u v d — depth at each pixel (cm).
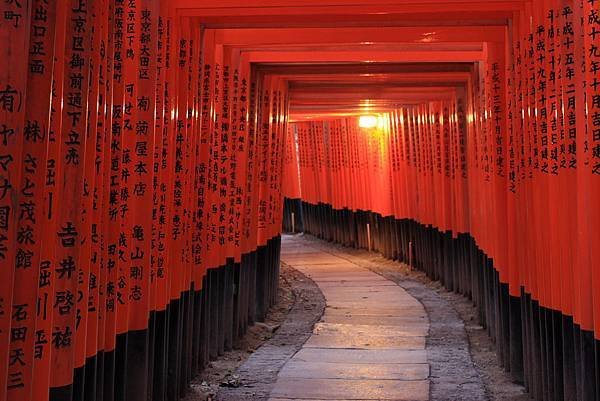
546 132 407
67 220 277
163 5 429
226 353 643
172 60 449
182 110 478
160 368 437
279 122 860
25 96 221
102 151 316
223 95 618
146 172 397
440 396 479
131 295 392
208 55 557
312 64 755
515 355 525
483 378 543
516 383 523
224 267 632
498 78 561
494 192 573
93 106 296
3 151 215
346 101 1036
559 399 389
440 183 996
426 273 1109
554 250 386
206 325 576
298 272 1209
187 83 480
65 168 277
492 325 673
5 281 214
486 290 698
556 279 387
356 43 559
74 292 278
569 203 365
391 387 502
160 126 426
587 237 332
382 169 1334
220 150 629
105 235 329
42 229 243
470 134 789
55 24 238
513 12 466
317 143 1662
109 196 335
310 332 734
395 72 766
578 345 352
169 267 460
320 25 496
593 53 309
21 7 218
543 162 412
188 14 470
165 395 450
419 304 895
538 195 422
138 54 393
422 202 1109
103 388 340
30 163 234
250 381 527
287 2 454
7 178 215
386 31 548
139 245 392
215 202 616
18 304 232
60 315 275
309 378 529
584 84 330
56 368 273
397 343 670
